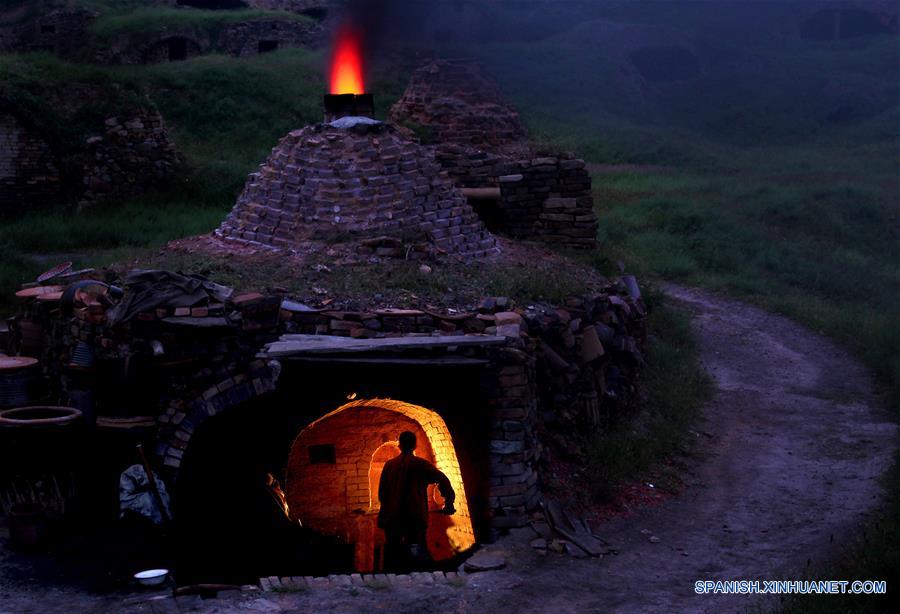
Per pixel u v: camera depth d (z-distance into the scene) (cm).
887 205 2411
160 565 789
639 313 1265
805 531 885
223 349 887
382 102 3127
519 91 3716
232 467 994
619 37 4197
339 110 1168
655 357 1377
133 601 715
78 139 2311
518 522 884
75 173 2306
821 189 2522
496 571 798
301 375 932
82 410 909
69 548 816
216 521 936
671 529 904
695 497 991
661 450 1088
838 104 3731
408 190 1116
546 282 1077
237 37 3606
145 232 2094
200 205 2353
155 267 1043
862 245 2222
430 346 859
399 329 906
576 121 3481
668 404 1233
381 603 730
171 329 878
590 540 855
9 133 2253
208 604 717
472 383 904
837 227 2298
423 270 1030
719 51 4341
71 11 3491
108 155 2341
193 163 2470
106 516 875
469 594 748
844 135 3491
